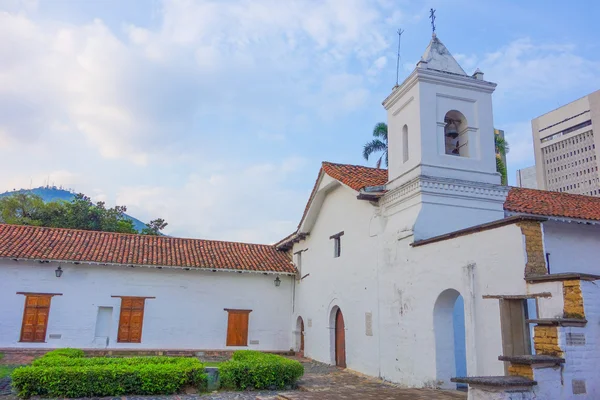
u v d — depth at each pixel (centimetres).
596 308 723
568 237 1329
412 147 1276
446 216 1223
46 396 1030
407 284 1221
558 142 6431
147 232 3734
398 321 1255
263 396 1095
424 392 1030
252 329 2089
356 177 1584
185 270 2038
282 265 2197
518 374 694
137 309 1948
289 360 1308
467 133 1297
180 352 1944
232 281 2105
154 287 1986
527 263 842
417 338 1156
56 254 1848
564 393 677
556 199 1559
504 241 897
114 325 1905
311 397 997
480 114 1309
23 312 1814
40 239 1958
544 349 715
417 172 1225
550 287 779
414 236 1191
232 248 2291
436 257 1103
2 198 3462
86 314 1878
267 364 1226
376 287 1395
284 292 2177
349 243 1617
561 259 1301
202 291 2047
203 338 2008
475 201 1255
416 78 1269
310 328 1941
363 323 1464
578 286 725
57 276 1866
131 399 1040
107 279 1931
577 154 6131
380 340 1349
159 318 1966
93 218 3353
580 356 695
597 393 692
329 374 1465
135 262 1920
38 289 1842
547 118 6619
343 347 1659
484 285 938
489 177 1277
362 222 1527
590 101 5912
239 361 1259
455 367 1104
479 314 943
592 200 1659
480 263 956
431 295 1109
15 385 1017
